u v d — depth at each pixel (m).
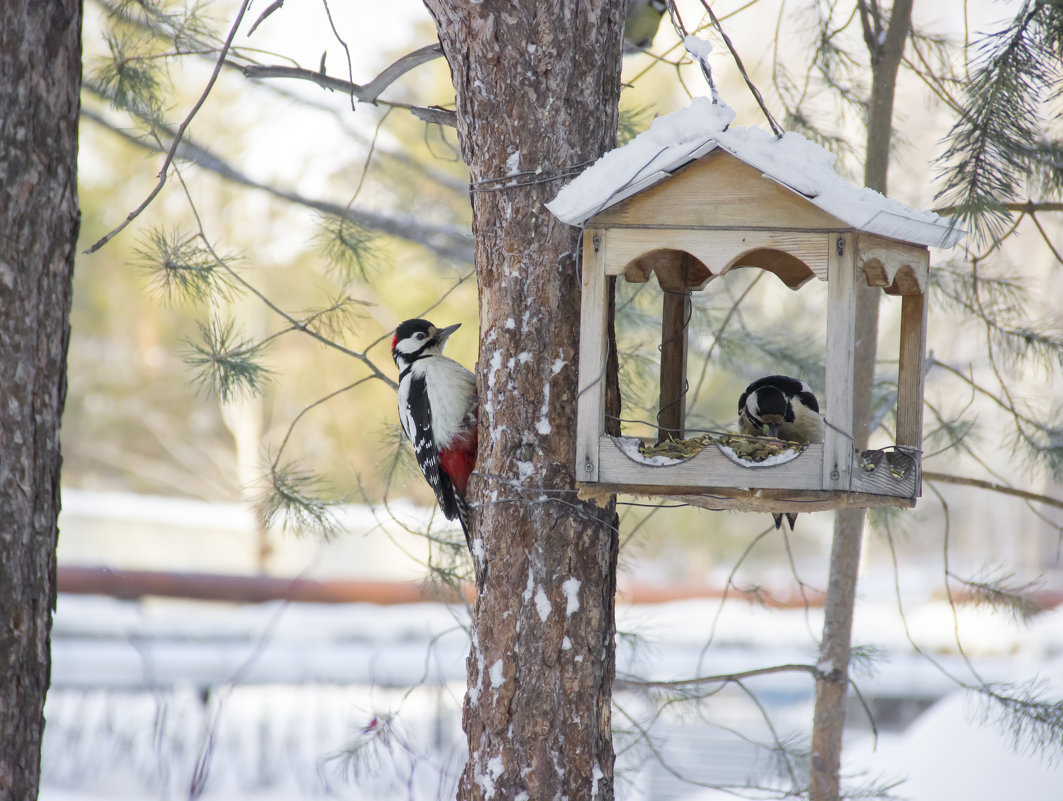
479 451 5.43
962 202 5.16
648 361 8.45
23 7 5.53
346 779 7.79
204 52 7.30
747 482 4.80
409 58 6.14
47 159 5.62
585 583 5.23
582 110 5.33
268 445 8.35
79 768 13.66
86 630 17.44
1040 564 32.72
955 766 10.42
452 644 17.66
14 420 5.54
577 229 5.28
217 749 13.63
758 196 4.80
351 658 16.19
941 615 20.27
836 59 8.60
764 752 11.36
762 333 10.12
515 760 5.13
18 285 5.54
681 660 17.25
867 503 4.99
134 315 31.28
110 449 32.06
